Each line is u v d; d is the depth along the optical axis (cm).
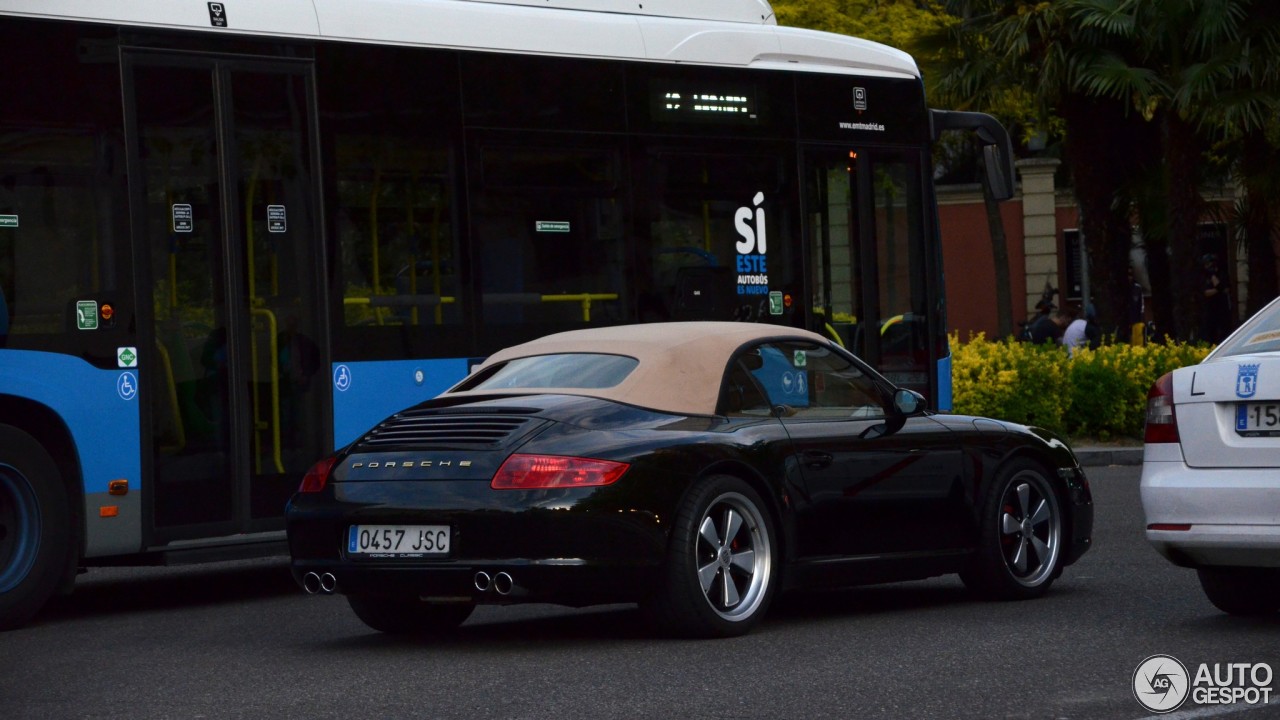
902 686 737
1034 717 668
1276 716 668
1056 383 2230
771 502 896
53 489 1024
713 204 1343
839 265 1431
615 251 1280
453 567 829
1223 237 4334
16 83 1020
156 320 1073
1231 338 904
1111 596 1020
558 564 819
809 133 1415
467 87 1216
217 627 998
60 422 1032
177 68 1092
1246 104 2492
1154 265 3125
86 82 1050
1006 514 1010
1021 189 4462
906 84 1498
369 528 852
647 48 1313
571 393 889
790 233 1393
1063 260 4472
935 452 979
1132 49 2628
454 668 810
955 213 4497
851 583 943
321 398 1143
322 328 1146
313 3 1158
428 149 1195
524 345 964
